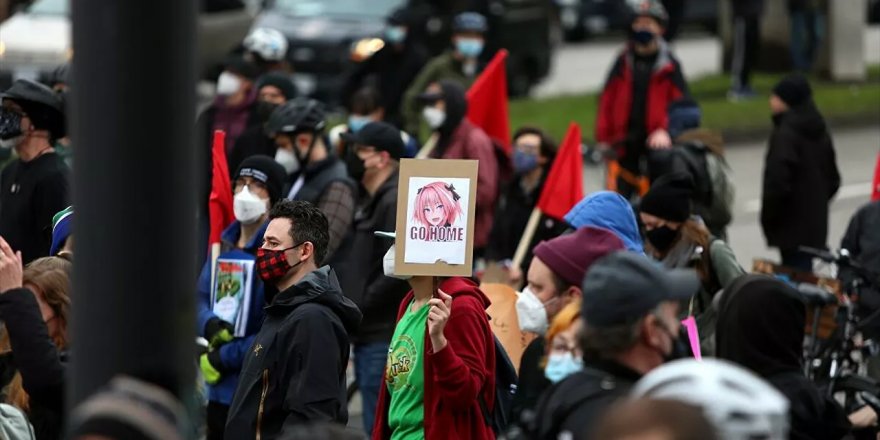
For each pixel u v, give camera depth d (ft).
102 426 20.84
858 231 60.44
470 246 38.86
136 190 22.95
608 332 26.86
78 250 23.16
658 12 85.92
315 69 132.77
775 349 33.68
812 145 72.02
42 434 39.58
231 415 39.45
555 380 32.71
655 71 86.28
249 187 48.67
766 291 33.76
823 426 33.47
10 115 52.24
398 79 97.55
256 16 138.00
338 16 135.74
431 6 138.62
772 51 147.54
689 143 62.13
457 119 67.87
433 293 39.63
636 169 87.25
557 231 61.98
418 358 39.09
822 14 144.15
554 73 173.47
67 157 59.00
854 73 142.51
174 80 22.99
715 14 202.39
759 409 22.90
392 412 39.86
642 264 27.12
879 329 56.29
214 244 52.11
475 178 38.88
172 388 23.40
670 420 20.86
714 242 46.39
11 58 122.21
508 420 40.37
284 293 39.55
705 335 44.93
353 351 62.44
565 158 61.31
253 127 66.39
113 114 22.81
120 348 23.21
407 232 38.83
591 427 25.48
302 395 38.19
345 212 55.98
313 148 57.16
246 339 47.16
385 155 56.29
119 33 22.75
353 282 55.83
